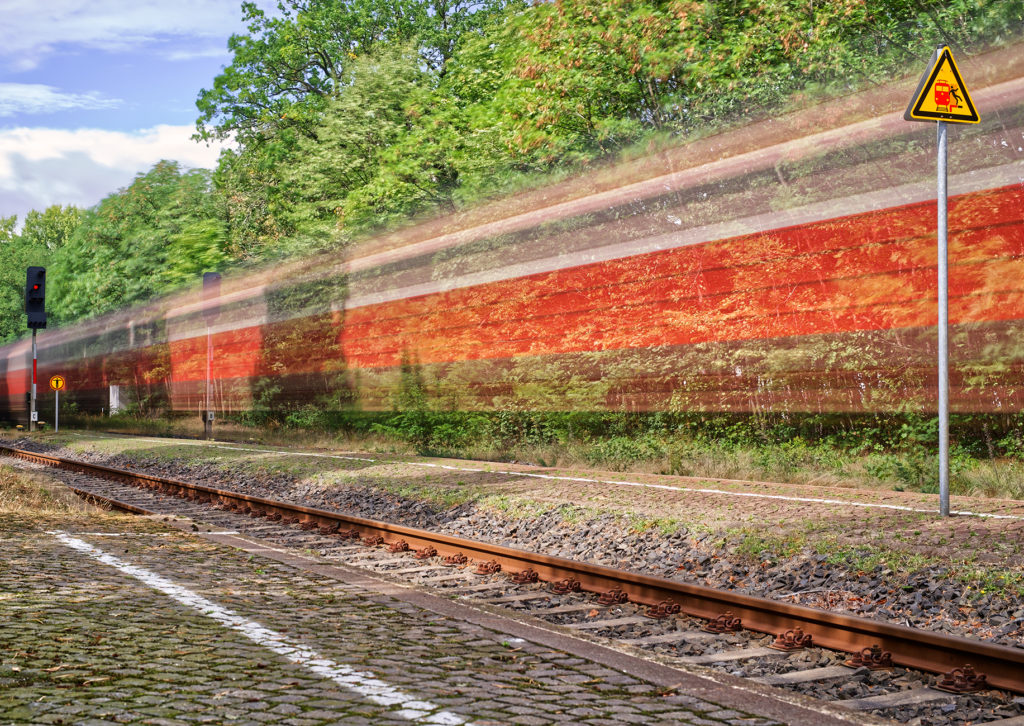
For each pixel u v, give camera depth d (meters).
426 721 4.86
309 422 33.16
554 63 22.91
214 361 42.97
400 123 32.94
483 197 26.17
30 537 11.12
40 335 62.69
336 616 7.47
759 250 19.77
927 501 12.05
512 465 19.12
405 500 15.41
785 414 19.56
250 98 43.31
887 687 5.79
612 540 11.07
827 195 18.80
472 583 9.41
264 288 38.09
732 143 20.34
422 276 27.91
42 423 45.12
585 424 22.95
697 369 20.80
